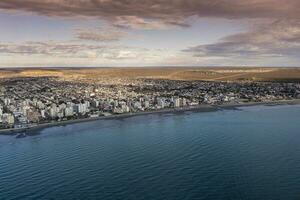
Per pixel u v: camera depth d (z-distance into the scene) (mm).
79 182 173875
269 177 170500
